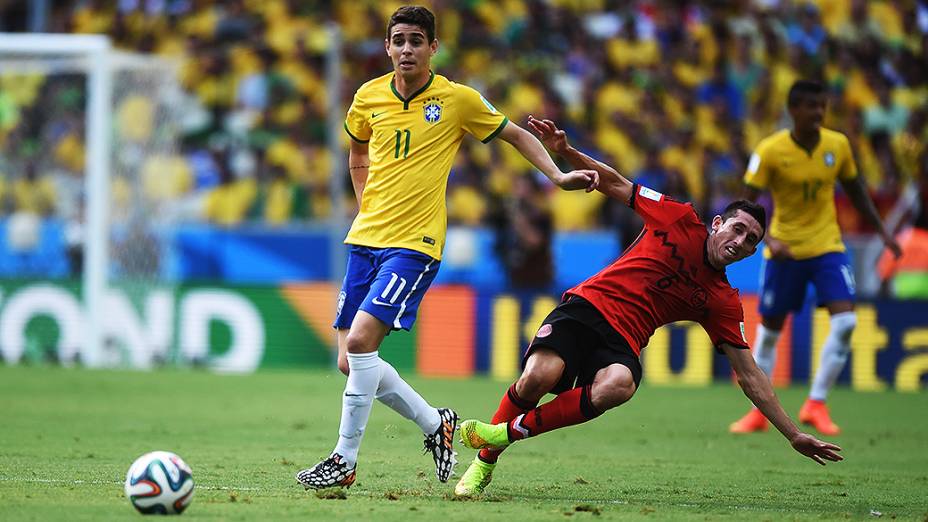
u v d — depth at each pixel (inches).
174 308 2242.9
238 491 831.7
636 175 2613.2
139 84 2278.5
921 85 2962.6
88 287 2190.0
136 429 1286.9
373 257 851.4
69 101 2447.1
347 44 2898.6
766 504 838.5
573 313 834.2
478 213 2541.8
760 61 2876.5
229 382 1945.1
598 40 2881.4
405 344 2214.6
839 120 2817.4
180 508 706.8
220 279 2317.9
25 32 3100.4
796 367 2135.8
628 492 887.7
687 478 986.7
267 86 2842.0
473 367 2188.7
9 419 1358.3
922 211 2395.4
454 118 849.5
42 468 948.0
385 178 847.7
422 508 760.3
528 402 834.8
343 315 868.0
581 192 2559.1
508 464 1064.8
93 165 2165.4
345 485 836.6
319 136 2758.4
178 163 2736.2
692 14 2979.8
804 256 1359.5
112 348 2222.0
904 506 842.2
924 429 1461.6
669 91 2792.8
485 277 2317.9
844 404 1796.3
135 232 2251.5
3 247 2362.2
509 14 2960.1
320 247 2331.4
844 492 915.4
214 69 2859.3
